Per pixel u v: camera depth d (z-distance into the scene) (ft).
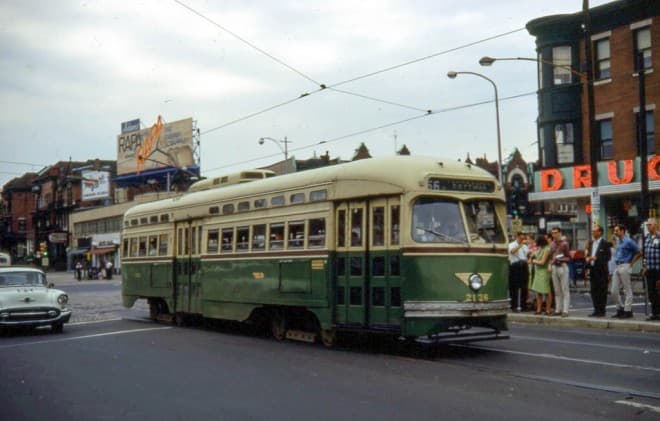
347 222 42.60
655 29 98.17
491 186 41.52
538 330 51.01
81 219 294.05
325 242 43.57
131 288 69.67
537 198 108.58
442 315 38.01
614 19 102.89
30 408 27.99
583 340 44.32
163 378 33.76
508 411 25.16
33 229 367.04
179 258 61.26
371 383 31.12
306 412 25.81
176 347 45.55
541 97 110.83
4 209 393.50
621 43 102.12
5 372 37.37
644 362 35.24
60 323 57.47
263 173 57.47
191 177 241.76
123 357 41.42
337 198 43.04
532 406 25.89
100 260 272.92
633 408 25.40
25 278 60.39
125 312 82.17
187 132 240.12
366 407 26.37
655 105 98.27
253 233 50.85
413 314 38.09
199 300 57.62
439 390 29.17
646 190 71.10
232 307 53.01
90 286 166.81
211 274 55.77
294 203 46.75
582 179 102.68
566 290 56.08
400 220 39.11
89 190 300.20
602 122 105.40
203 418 25.36
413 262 38.37
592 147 69.00
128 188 281.95
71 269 300.81
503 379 31.37
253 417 25.29
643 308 63.36
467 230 39.78
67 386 32.53
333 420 24.49
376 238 40.60
